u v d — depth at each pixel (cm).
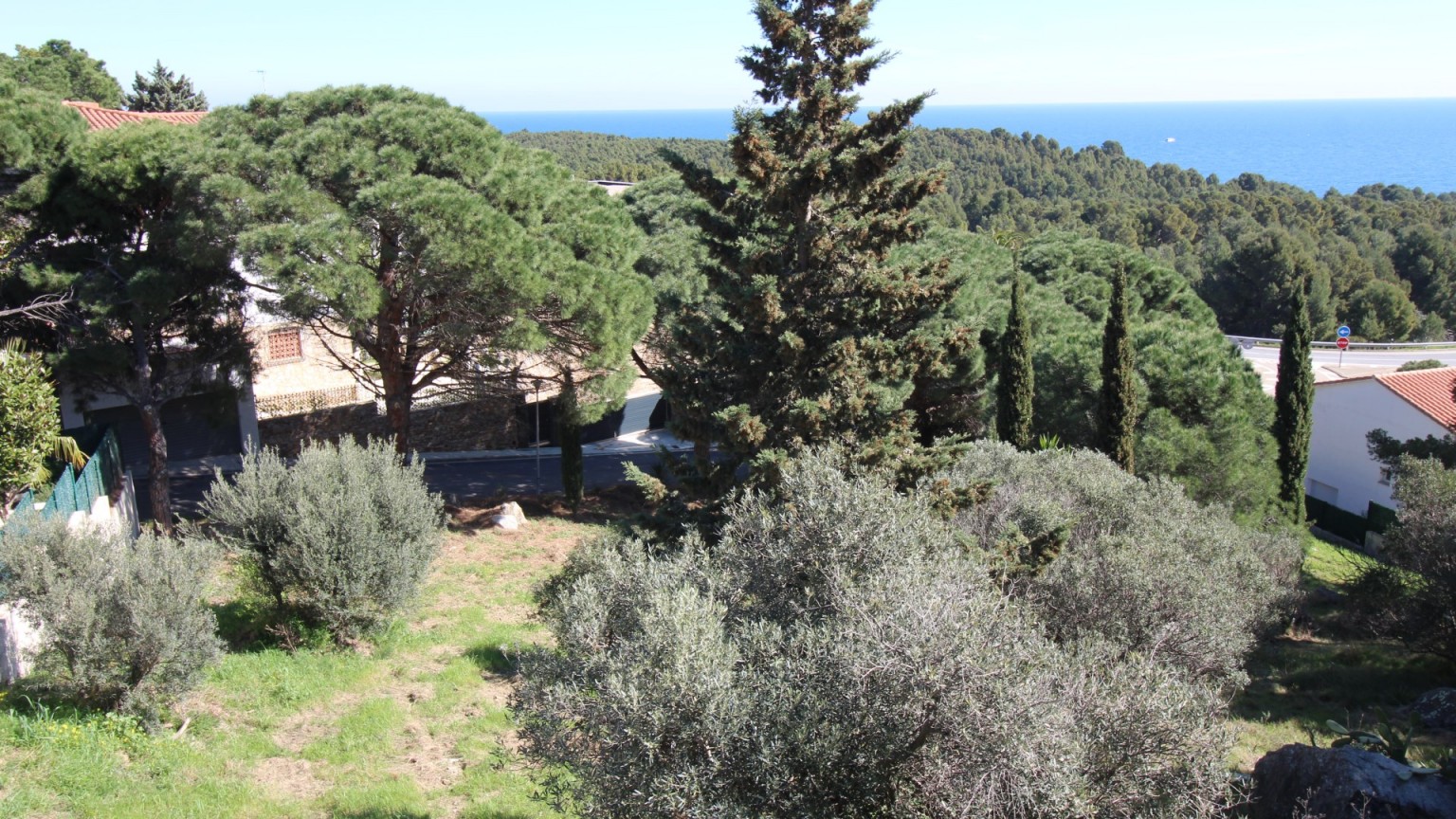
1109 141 13338
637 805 557
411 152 1742
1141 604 1038
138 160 1650
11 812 802
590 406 2064
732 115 1452
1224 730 633
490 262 1627
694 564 790
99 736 952
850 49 1491
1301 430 2338
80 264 1655
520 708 663
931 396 2286
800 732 556
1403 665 1469
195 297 1764
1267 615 1394
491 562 1870
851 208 1524
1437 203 10381
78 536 1005
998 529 1259
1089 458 1658
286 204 1593
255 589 1299
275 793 940
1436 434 2725
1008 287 2611
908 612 603
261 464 1313
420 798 947
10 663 1036
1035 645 628
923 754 560
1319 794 785
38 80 3994
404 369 1975
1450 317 8062
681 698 570
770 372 1480
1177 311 3284
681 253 2280
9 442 1227
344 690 1205
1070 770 541
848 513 814
